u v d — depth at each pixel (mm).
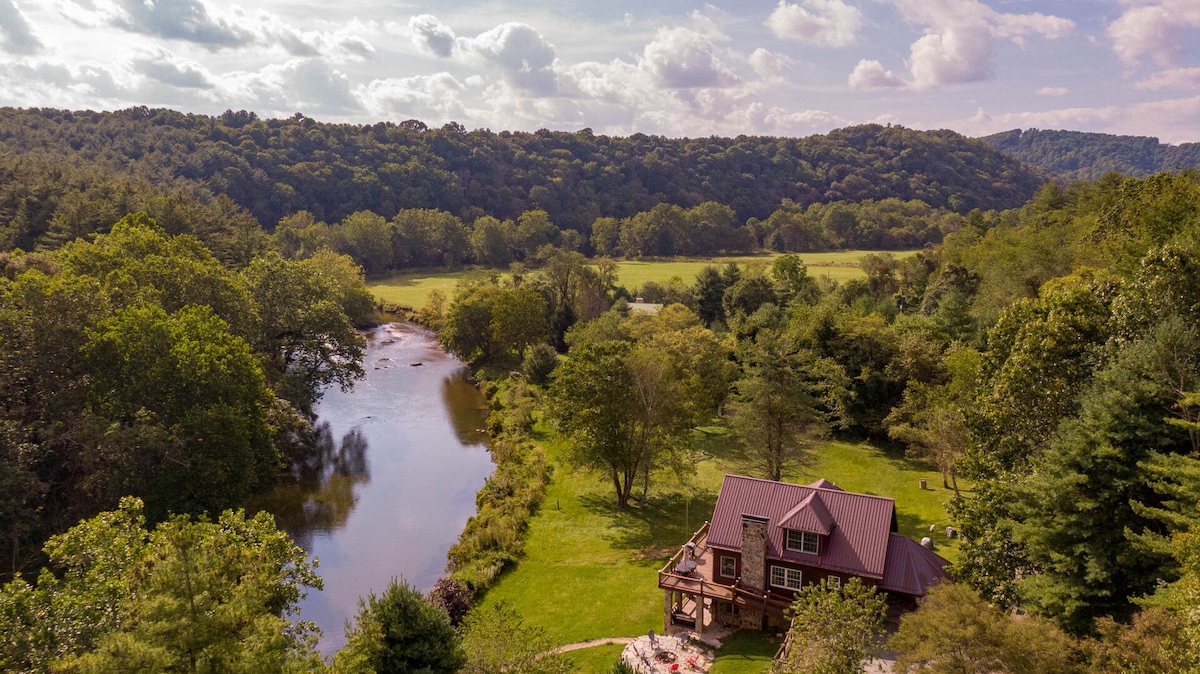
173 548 20094
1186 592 20297
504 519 53406
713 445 72062
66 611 23484
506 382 93562
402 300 154500
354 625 41000
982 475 37000
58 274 67125
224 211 149750
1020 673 22000
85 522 27500
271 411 64188
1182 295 35406
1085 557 28031
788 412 55594
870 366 73125
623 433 57594
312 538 52875
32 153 166375
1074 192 130500
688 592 38219
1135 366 30141
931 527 50594
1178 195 57156
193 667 18438
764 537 37594
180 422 48906
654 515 56812
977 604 24094
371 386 97500
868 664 29844
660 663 35594
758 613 38094
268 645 19812
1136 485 27469
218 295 69188
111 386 50250
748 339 84125
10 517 40719
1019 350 38875
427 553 50688
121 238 71562
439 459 70375
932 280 104500
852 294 109188
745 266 151000
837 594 26828
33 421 47594
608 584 45281
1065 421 31328
